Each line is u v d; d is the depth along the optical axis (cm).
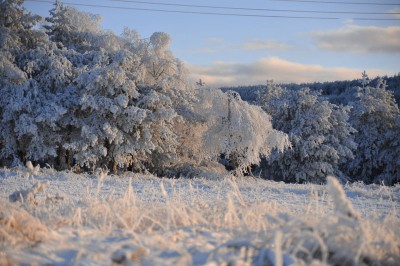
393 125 5069
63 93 2977
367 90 5216
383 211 1002
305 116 4234
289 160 4322
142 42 3506
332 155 4200
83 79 2853
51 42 3266
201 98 3256
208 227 466
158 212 532
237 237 401
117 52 3022
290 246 352
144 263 308
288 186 1945
